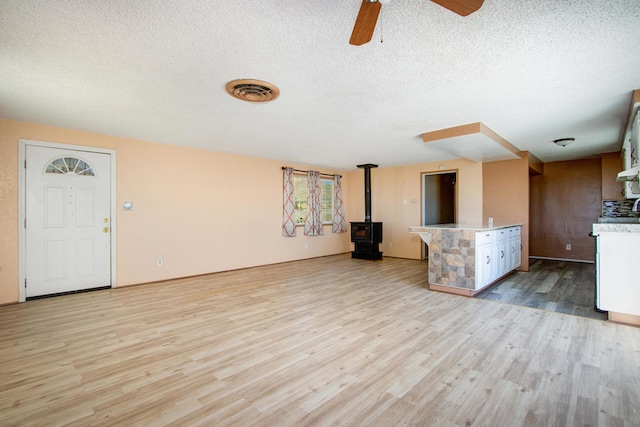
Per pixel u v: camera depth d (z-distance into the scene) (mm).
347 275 5277
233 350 2443
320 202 7328
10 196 3666
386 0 1277
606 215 5789
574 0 1585
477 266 3898
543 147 5270
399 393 1855
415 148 5211
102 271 4301
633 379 1989
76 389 1908
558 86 2689
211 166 5422
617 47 2049
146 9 1645
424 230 4328
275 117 3525
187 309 3463
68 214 4051
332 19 1750
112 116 3484
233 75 2455
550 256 6926
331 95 2869
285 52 2113
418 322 3035
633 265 2924
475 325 2949
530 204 7168
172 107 3182
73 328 2904
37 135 3820
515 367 2156
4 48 2035
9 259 3660
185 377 2047
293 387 1924
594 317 3160
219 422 1600
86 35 1892
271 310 3420
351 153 5691
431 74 2453
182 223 5055
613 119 3629
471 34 1902
